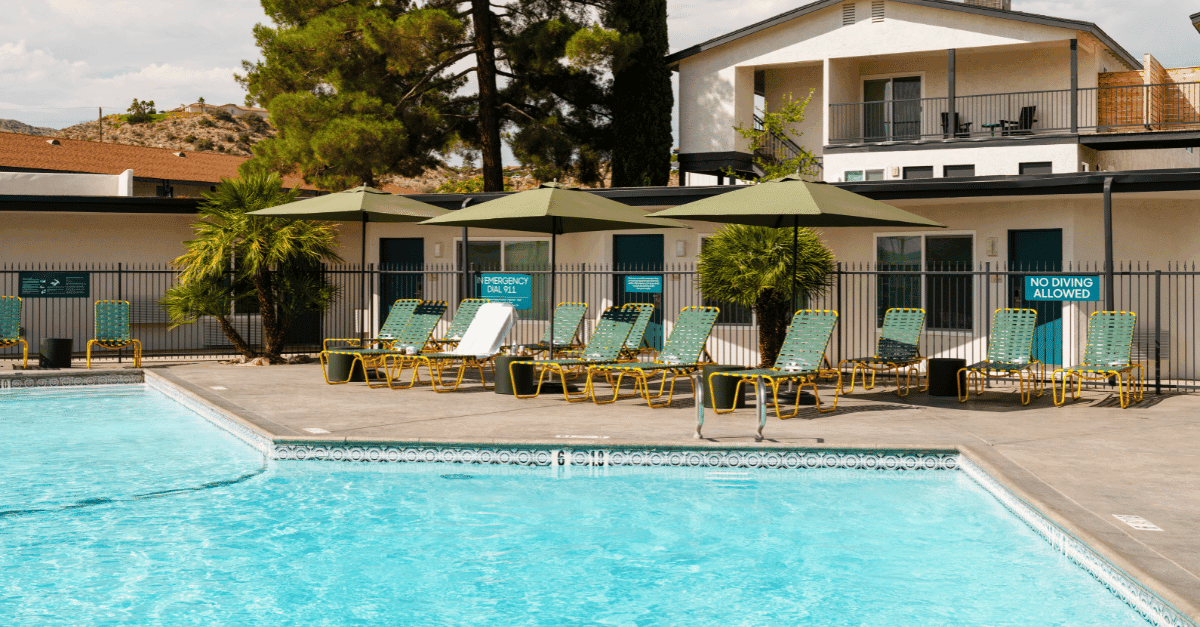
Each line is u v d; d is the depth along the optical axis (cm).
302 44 2294
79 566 563
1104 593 488
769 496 726
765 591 517
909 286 1554
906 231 1547
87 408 1214
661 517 670
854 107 2427
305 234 1544
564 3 2553
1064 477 665
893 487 752
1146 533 511
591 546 604
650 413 1012
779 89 2502
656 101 2641
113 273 1820
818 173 2373
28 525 650
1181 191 1255
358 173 2314
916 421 951
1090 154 2192
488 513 684
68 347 1474
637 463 809
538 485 766
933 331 1534
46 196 1725
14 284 1817
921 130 2331
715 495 730
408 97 2486
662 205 1623
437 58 2439
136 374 1454
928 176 2214
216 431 1027
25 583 531
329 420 947
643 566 563
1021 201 1456
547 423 930
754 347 1622
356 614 486
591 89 2650
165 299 1550
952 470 791
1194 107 2252
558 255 1789
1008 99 2252
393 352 1275
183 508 697
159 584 531
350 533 634
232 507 700
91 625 467
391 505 705
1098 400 1141
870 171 2262
